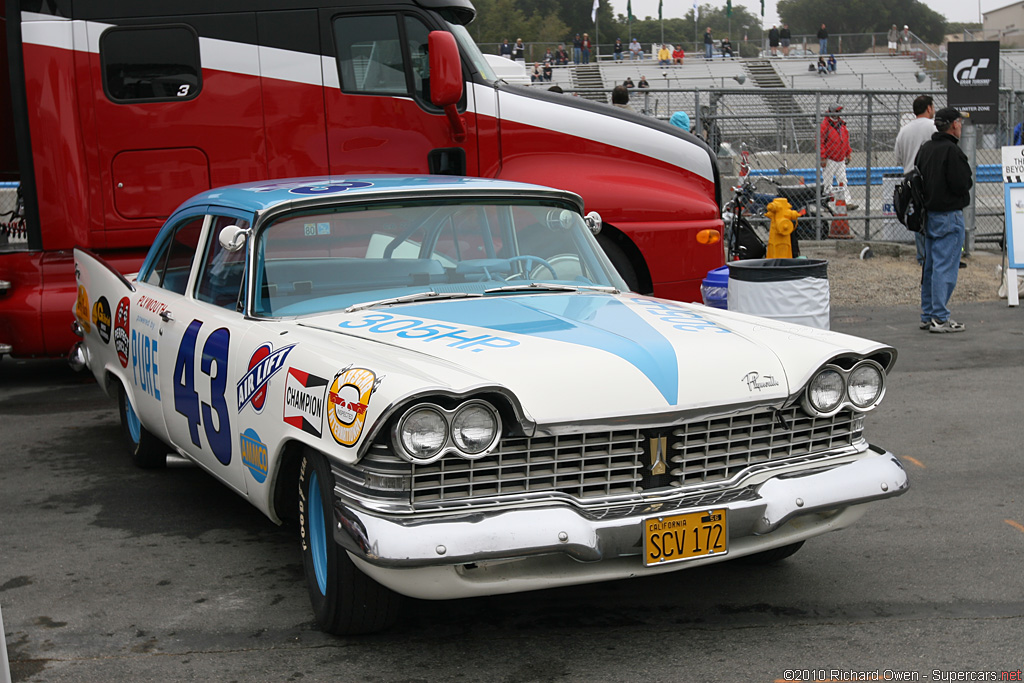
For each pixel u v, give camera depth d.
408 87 8.20
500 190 4.68
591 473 3.37
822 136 15.20
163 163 8.08
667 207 8.42
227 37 8.03
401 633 3.66
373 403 3.11
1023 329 9.59
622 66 50.38
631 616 3.77
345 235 4.34
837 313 10.70
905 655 3.40
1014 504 4.96
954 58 13.43
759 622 3.69
